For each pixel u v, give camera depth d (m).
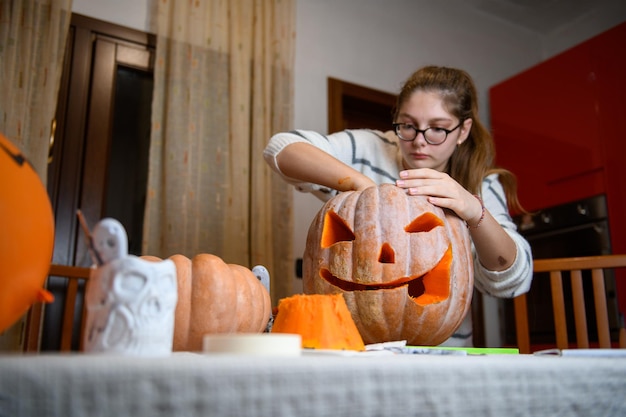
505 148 2.88
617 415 0.53
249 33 2.29
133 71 2.16
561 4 2.98
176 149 2.04
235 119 2.18
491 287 1.06
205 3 2.21
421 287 0.89
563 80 2.62
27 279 0.50
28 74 1.80
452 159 1.29
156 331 0.47
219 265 0.70
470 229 0.97
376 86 2.66
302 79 2.46
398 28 2.80
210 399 0.35
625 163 2.30
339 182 0.99
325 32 2.57
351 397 0.40
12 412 0.31
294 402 0.38
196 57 2.14
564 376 0.50
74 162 1.98
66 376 0.32
